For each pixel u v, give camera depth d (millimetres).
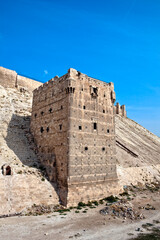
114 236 21688
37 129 48281
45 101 46812
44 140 43812
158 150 99250
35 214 27812
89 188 35594
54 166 37500
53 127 41219
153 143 110688
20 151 43844
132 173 57406
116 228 24031
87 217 27469
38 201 30984
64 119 37750
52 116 42438
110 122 44344
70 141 35375
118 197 38531
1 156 38688
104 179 39031
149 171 65062
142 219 27750
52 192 33938
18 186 31516
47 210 29453
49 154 40406
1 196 28484
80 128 37688
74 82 38344
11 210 27406
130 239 21016
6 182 31172
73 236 21266
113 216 28203
